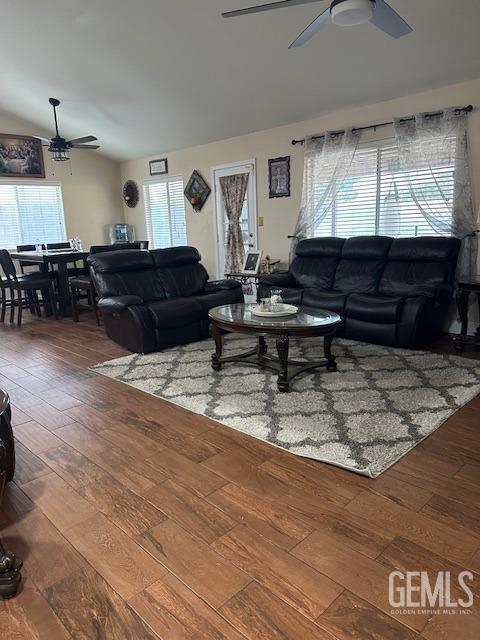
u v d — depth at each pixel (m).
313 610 1.48
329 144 5.38
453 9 3.48
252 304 4.08
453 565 1.64
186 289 5.20
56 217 7.82
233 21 4.04
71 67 5.22
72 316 6.26
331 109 5.29
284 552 1.73
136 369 3.87
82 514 2.00
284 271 5.78
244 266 6.29
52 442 2.64
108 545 1.80
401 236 5.06
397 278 4.68
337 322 3.33
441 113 4.49
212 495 2.10
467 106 4.34
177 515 1.97
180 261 5.29
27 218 7.47
